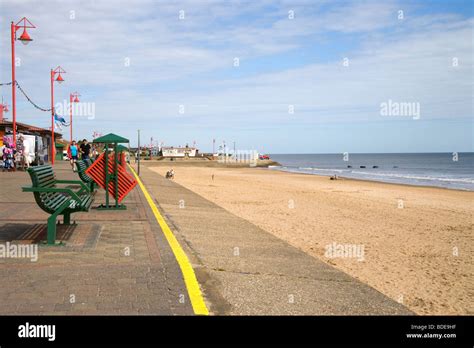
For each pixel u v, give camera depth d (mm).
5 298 4828
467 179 53875
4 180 19938
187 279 5633
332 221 15242
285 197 24453
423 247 11141
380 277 8148
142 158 123312
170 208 13328
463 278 8219
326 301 5398
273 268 6773
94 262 6270
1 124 29641
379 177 57156
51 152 40875
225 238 9109
